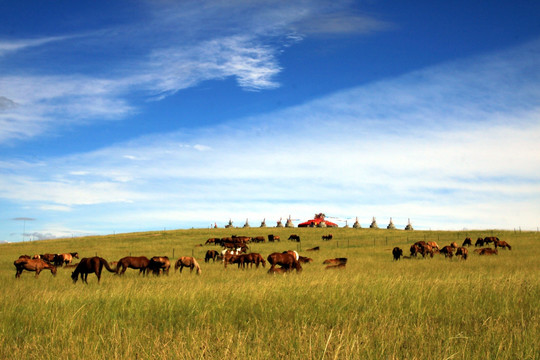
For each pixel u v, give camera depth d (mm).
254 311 9711
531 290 11727
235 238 59594
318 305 10023
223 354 6121
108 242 66438
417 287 12266
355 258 33750
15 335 8039
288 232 82625
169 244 61094
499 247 43781
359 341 6660
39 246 60906
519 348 6273
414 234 72125
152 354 6230
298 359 5949
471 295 10945
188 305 10203
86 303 10680
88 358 6273
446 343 6484
